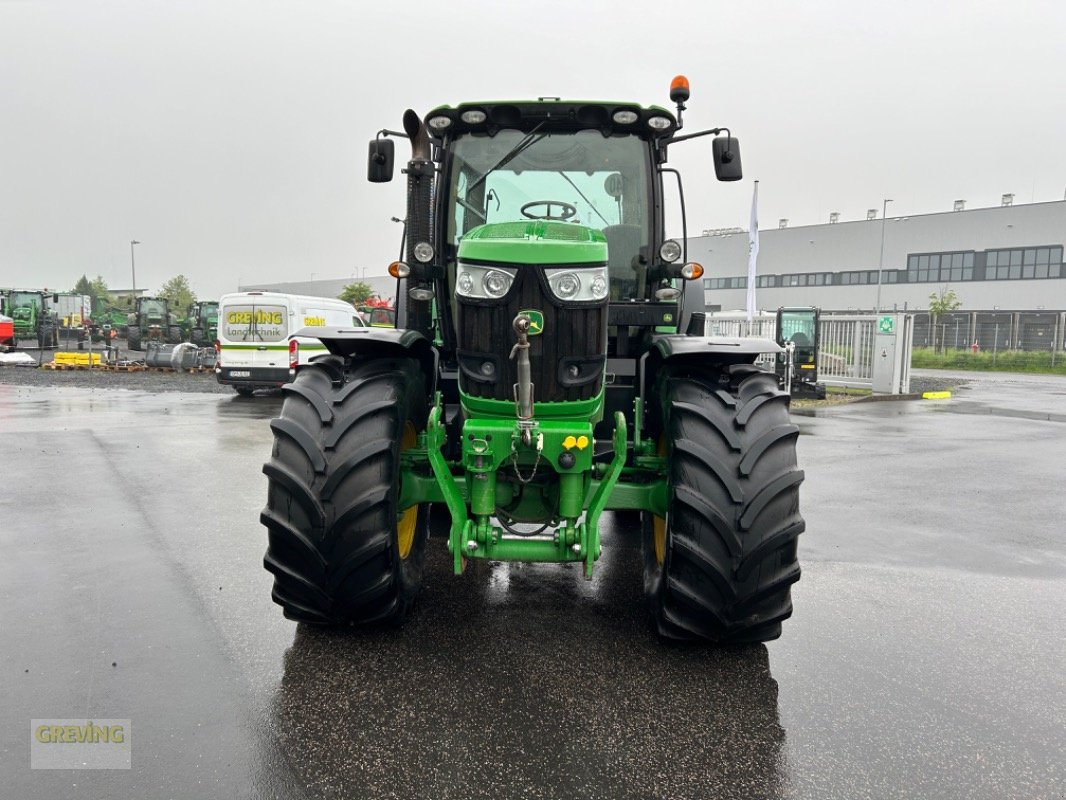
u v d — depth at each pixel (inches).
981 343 1750.7
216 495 244.8
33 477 271.1
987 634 140.5
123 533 198.1
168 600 149.6
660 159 163.0
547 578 167.9
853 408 588.7
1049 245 1733.5
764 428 122.4
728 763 96.3
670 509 121.8
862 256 2000.5
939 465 330.3
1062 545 203.9
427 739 100.7
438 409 131.5
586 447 118.0
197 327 1192.2
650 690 115.3
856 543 203.8
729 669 122.9
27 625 136.6
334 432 121.1
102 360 934.4
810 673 122.3
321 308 612.7
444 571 172.1
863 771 95.2
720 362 136.2
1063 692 117.6
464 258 121.3
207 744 98.7
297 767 94.0
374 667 121.5
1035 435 433.4
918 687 118.4
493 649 129.0
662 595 125.6
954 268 1876.2
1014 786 92.5
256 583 159.8
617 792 90.0
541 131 159.8
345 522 118.4
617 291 163.3
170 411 483.5
